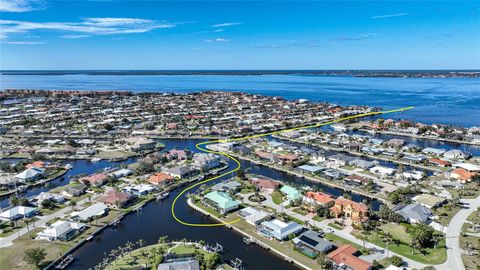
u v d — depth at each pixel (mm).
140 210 125062
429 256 91188
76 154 196750
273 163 178875
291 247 98188
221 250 97438
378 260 89562
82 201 130125
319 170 163000
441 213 116062
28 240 101125
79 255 95438
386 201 129125
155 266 86875
